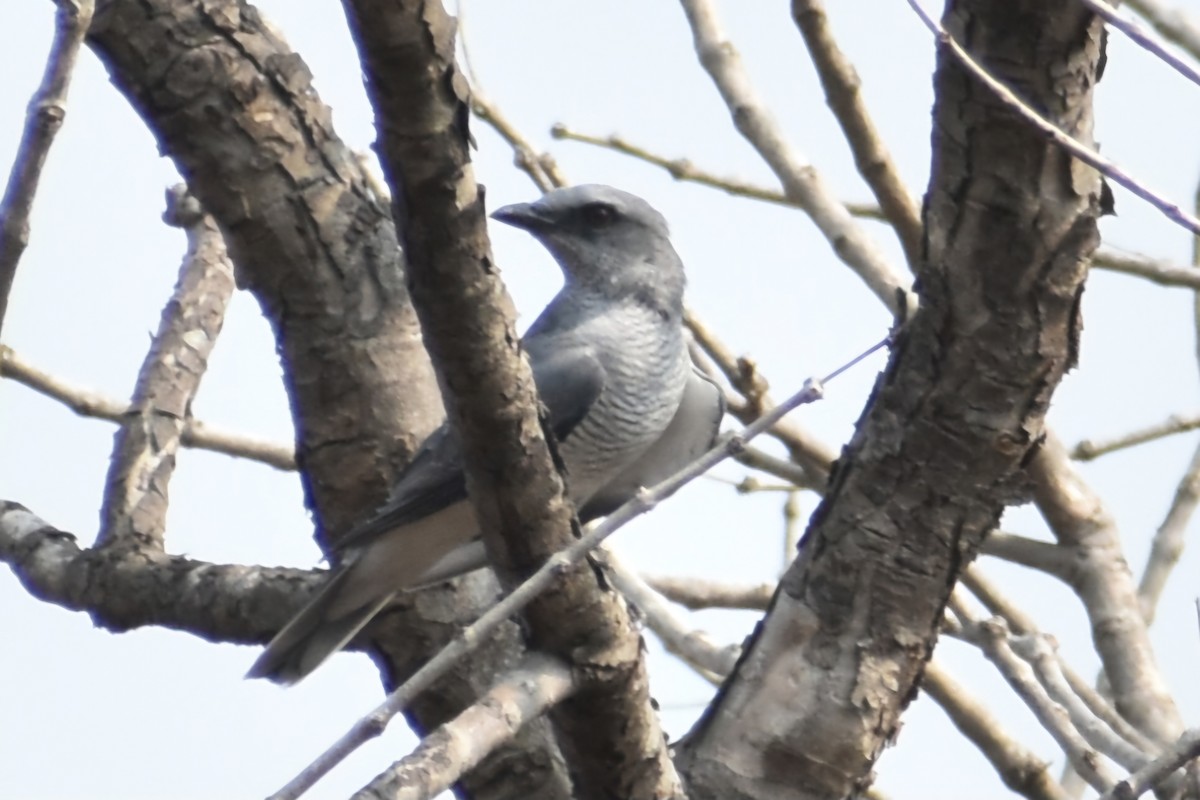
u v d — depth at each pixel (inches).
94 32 390.9
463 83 270.2
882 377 366.9
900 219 446.9
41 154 283.3
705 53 470.6
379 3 252.7
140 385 455.2
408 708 411.5
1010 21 312.5
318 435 414.6
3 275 287.6
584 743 326.3
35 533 428.5
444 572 405.4
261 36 401.1
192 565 414.3
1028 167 324.5
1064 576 437.1
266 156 398.3
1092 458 502.0
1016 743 421.4
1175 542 464.1
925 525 363.9
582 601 310.2
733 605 480.7
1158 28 470.9
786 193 468.8
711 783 371.6
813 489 472.7
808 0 437.4
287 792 240.5
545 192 509.7
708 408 487.2
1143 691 414.6
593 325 484.7
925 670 381.1
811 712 370.9
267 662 405.1
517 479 301.6
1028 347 343.6
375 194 437.1
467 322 284.8
